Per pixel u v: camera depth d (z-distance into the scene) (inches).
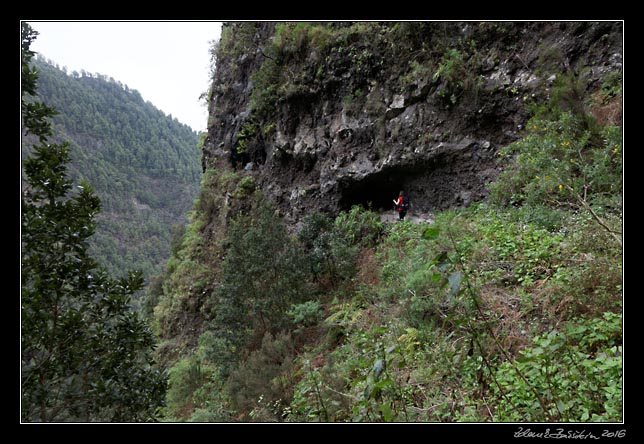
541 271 238.7
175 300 733.9
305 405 200.7
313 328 382.3
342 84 562.3
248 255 429.1
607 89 339.9
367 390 109.0
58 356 149.5
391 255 393.4
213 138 887.7
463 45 448.1
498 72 418.6
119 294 168.9
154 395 170.2
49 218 155.7
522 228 294.4
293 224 601.9
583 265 212.5
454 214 394.6
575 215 282.0
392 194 535.5
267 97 661.3
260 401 295.0
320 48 577.3
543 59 389.7
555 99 359.3
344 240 464.8
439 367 182.7
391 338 247.4
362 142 533.3
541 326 196.7
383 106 507.5
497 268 255.1
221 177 804.6
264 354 355.3
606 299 181.9
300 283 423.5
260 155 729.0
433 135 456.4
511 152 387.5
